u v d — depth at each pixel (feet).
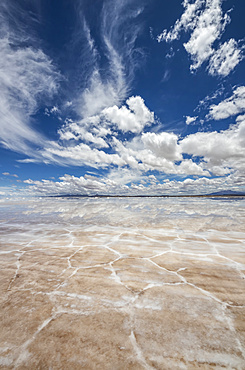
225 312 5.79
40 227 20.86
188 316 5.59
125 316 5.61
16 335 4.86
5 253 11.73
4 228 20.30
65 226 21.47
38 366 3.99
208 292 6.99
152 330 5.02
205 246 13.11
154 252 11.87
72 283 7.75
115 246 13.25
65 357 4.20
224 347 4.46
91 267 9.48
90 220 26.40
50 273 8.74
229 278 8.14
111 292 7.03
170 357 4.18
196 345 4.52
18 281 7.92
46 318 5.52
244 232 17.70
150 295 6.80
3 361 4.13
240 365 4.01
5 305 6.16
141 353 4.29
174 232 17.89
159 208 48.06
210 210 40.50
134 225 21.93
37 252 11.94
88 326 5.17
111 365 3.99
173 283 7.73
